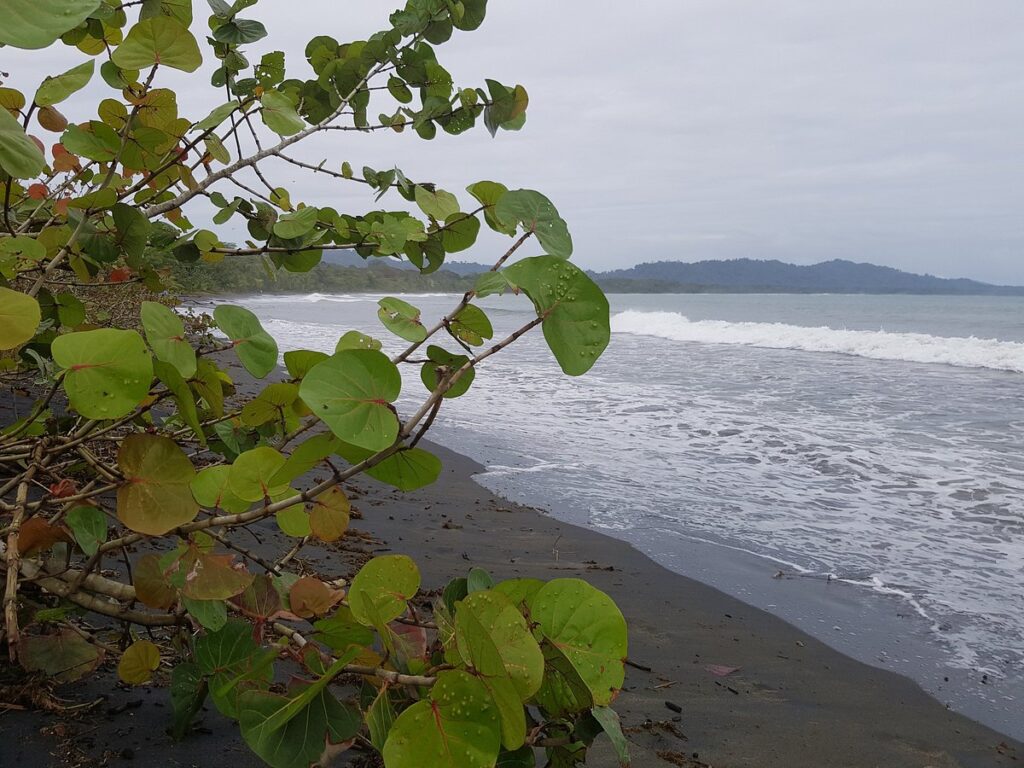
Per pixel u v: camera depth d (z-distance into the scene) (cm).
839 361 1825
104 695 169
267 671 128
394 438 86
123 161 173
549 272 95
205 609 130
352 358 88
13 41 58
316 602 137
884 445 824
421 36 207
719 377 1488
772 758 248
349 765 157
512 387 1303
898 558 481
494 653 78
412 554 417
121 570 232
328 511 134
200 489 123
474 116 209
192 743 155
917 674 331
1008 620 392
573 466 722
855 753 258
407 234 191
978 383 1397
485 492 615
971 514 577
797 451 795
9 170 83
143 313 121
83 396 100
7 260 170
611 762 225
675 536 519
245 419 149
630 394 1230
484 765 81
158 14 173
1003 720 293
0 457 163
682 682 304
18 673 166
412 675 107
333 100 215
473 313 115
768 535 524
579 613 103
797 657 341
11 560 129
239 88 209
